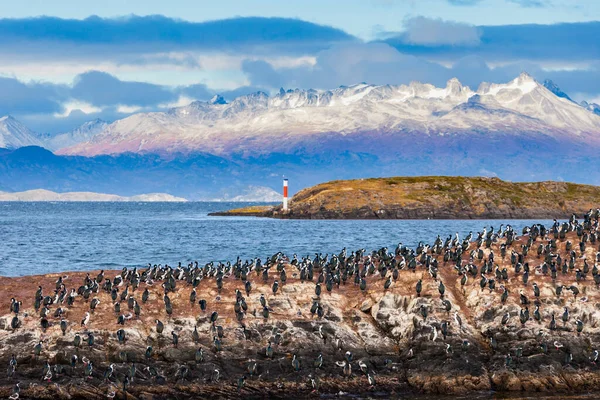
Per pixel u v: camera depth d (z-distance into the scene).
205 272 75.50
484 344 64.56
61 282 74.19
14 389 55.84
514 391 59.59
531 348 63.19
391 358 63.09
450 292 70.50
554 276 71.69
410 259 76.69
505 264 77.38
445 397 58.78
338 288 73.06
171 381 58.88
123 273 76.44
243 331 64.12
